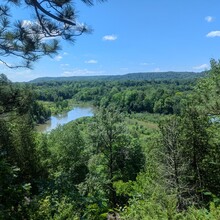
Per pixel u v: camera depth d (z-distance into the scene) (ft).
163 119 46.65
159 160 46.11
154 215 20.48
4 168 20.99
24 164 47.78
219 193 43.09
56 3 19.11
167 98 392.88
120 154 93.56
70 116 417.90
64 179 26.14
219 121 50.06
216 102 36.58
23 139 50.31
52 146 93.09
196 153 45.01
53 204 22.11
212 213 20.20
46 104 516.32
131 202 36.86
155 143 48.93
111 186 84.79
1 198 18.67
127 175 91.50
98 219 26.37
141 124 337.11
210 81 55.62
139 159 98.99
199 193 42.50
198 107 40.73
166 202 21.84
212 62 55.62
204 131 45.21
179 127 45.47
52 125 310.04
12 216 17.71
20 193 19.65
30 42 22.43
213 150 45.24
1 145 44.29
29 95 33.71
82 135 106.22
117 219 29.86
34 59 24.73
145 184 47.91
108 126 88.69
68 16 19.58
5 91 31.14
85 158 91.71
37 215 18.60
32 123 57.11
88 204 26.12
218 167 44.45
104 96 525.75
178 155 42.42
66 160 87.30
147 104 416.87
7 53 23.88
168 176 43.01
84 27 21.67
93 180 43.50
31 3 19.04
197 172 44.62
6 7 21.66
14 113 34.78
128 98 429.79
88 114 439.22
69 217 19.60
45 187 25.18
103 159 90.94
